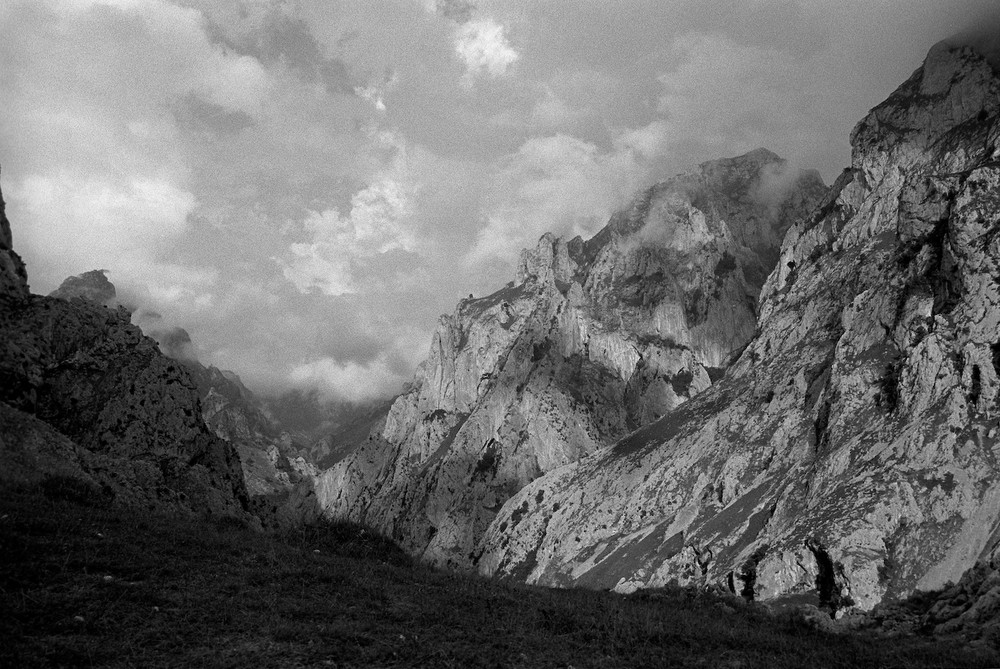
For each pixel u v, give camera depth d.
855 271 154.50
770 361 163.88
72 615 16.81
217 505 38.44
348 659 16.62
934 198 122.12
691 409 186.25
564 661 18.19
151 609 17.73
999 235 96.12
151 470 36.09
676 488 157.25
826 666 20.02
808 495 106.00
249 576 21.05
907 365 102.88
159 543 22.88
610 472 185.00
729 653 20.47
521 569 183.50
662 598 31.41
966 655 22.41
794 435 134.00
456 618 20.47
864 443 102.31
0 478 26.61
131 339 43.56
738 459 139.75
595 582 144.12
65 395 38.44
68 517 23.23
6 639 15.14
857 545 84.56
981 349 92.06
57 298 42.16
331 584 21.86
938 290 111.06
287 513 45.84
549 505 196.38
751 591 93.69
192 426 43.03
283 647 16.67
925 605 39.81
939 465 87.25
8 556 19.08
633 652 19.62
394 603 21.16
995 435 85.38
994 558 39.09
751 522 119.25
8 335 37.34
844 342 128.12
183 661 15.52
